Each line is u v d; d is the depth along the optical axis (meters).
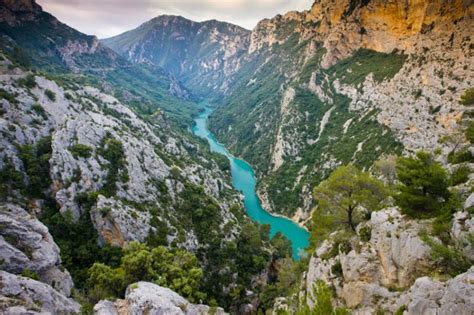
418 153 35.06
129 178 84.38
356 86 174.75
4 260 43.50
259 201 155.25
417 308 24.22
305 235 123.94
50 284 46.81
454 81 121.81
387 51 181.12
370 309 32.12
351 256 36.91
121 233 70.25
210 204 96.38
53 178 74.19
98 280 51.31
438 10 149.50
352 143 145.00
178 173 105.44
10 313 30.78
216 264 81.19
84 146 81.56
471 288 20.59
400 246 32.25
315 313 25.78
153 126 161.12
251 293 78.94
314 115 189.00
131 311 40.69
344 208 44.44
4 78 95.06
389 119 137.00
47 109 95.69
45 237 51.50
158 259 62.53
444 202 32.50
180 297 48.81
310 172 150.62
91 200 73.25
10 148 73.38
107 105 139.12
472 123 51.78
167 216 83.94
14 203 66.06
